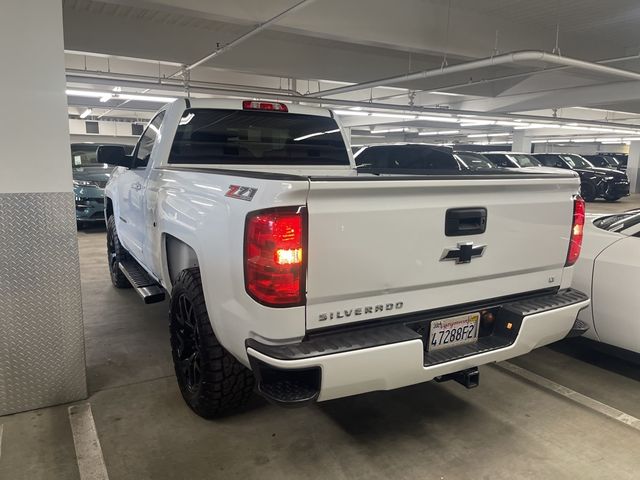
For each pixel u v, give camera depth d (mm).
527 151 30859
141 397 3051
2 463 2400
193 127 3479
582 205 2744
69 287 2887
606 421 2832
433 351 2336
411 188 2084
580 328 2773
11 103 2619
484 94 16953
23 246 2738
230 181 2242
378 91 18438
